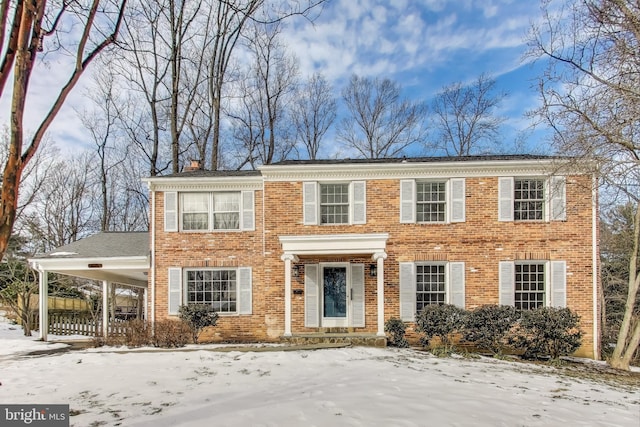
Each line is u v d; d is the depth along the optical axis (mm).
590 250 14273
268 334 14891
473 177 14773
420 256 14680
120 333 14531
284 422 5844
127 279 19438
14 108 3367
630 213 19969
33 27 3564
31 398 7215
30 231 25766
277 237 15078
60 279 24391
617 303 21203
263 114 29125
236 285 15273
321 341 13719
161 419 6016
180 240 15445
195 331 14047
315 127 32938
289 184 15211
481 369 10281
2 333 19359
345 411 6340
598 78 11258
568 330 13156
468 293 14445
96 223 32312
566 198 14422
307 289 14945
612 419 6586
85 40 4168
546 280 14359
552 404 7285
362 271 14930
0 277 21641
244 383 8148
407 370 9508
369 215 14984
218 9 21703
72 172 31031
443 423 5906
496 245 14531
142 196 32281
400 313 14547
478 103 32188
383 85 32969
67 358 10797
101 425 5820
